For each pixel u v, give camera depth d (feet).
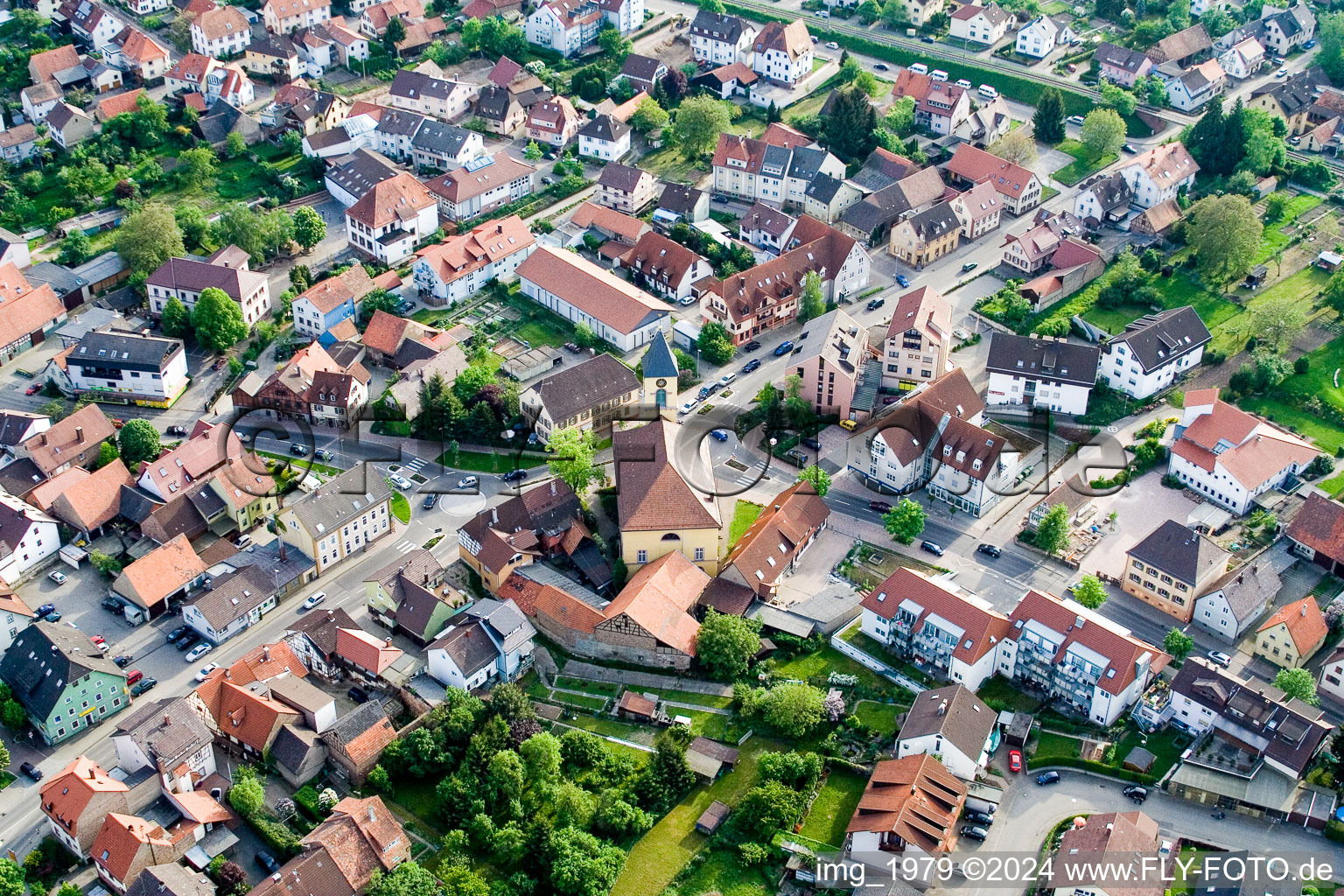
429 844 655.76
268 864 643.45
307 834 654.94
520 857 639.35
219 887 630.74
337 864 620.08
